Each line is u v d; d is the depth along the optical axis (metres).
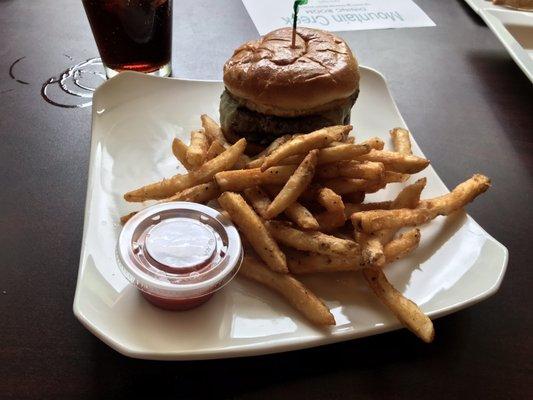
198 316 0.26
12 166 0.36
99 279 0.27
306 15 0.58
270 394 0.24
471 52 0.54
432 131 0.43
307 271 0.28
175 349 0.24
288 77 0.34
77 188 0.35
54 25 0.53
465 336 0.27
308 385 0.24
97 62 0.48
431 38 0.56
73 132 0.40
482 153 0.41
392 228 0.29
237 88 0.36
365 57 0.52
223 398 0.23
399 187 0.36
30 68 0.47
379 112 0.43
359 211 0.31
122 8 0.40
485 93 0.48
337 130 0.31
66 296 0.27
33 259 0.29
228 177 0.30
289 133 0.35
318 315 0.25
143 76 0.41
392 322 0.26
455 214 0.33
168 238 0.27
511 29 0.54
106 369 0.24
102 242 0.30
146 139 0.38
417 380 0.24
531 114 0.46
